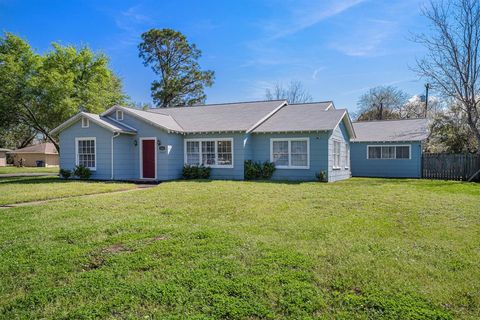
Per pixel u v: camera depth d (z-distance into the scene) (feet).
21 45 79.66
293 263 14.35
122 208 27.53
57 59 84.12
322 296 11.52
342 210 26.63
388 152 69.56
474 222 22.56
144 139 57.77
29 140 154.20
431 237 18.75
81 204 29.50
